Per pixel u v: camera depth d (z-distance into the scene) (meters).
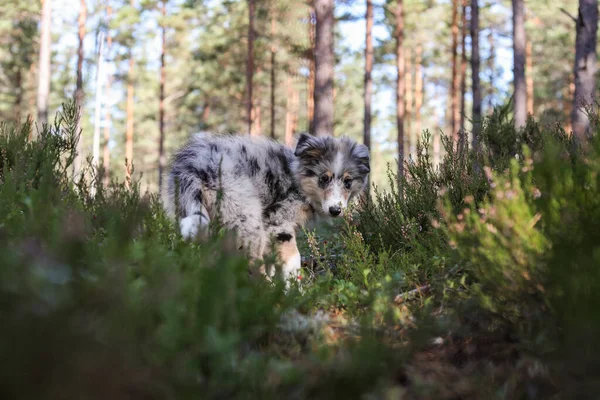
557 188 3.05
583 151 3.70
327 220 6.96
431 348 3.19
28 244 1.94
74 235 2.14
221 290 2.41
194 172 5.64
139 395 1.72
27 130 6.35
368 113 24.16
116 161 38.38
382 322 3.37
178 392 1.86
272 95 31.19
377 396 2.14
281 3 24.80
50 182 3.88
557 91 37.41
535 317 2.90
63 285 1.81
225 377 2.10
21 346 1.50
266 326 2.91
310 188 6.20
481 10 34.47
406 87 36.72
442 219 5.32
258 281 3.31
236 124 38.69
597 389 2.25
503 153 7.13
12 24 31.53
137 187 4.55
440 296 3.82
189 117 40.22
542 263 2.88
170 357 1.98
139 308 2.14
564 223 2.86
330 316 3.87
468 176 6.14
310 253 7.15
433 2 30.33
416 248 5.28
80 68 26.72
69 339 1.58
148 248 3.01
